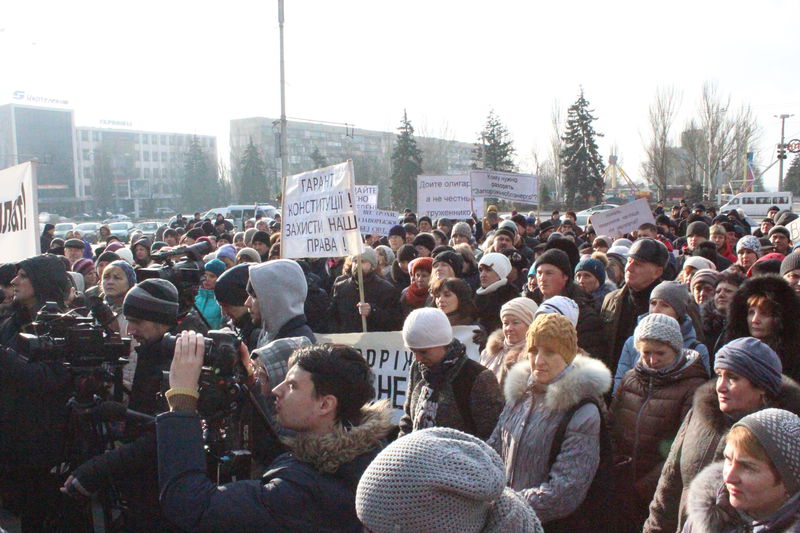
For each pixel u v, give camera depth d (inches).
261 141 4249.5
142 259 438.0
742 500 92.9
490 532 63.7
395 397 216.7
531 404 139.8
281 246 288.8
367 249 312.7
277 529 90.0
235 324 190.9
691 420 130.9
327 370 99.3
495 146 2438.5
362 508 61.6
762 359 121.9
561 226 618.2
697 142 2711.6
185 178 3695.9
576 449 129.3
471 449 64.9
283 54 1003.3
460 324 209.2
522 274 333.1
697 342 185.6
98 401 138.1
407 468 60.7
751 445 91.9
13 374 154.0
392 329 301.4
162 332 146.2
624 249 322.3
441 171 3144.7
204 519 89.4
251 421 124.7
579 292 216.2
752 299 166.9
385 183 3221.0
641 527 155.0
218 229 770.8
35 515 173.0
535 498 127.0
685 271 278.1
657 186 2630.4
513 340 179.3
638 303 218.2
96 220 3329.2
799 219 479.8
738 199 1766.7
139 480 124.1
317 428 98.9
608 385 135.0
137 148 4274.1
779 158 1879.9
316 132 4296.3
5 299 251.6
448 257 259.9
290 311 164.7
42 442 159.9
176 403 98.2
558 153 2738.7
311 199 279.6
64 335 142.0
